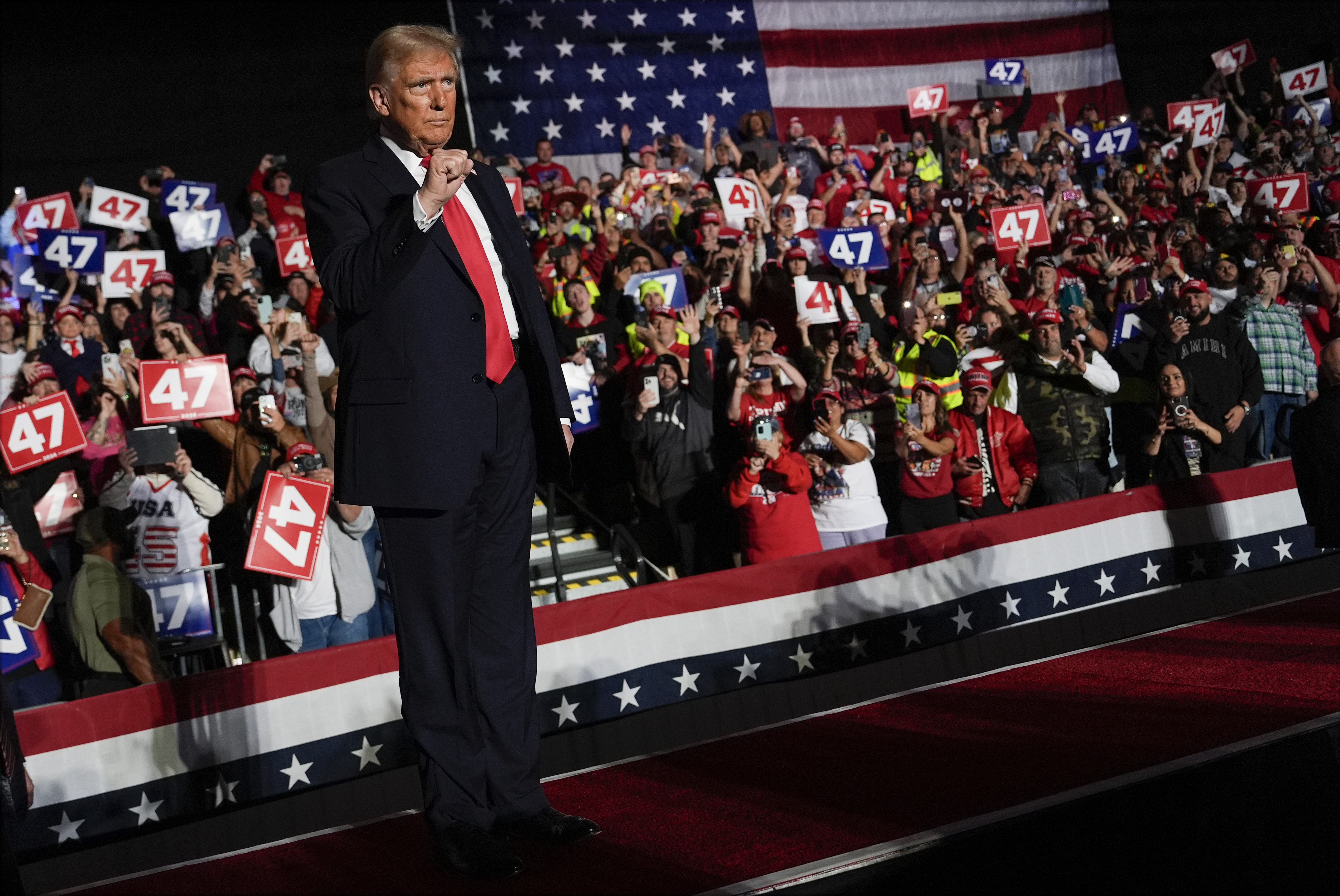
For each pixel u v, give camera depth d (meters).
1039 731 2.97
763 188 9.16
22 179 9.62
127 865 3.98
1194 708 3.07
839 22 11.67
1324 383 4.39
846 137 11.35
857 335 6.99
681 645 4.89
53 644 5.45
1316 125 12.54
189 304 8.38
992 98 12.19
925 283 8.09
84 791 3.89
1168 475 6.71
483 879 2.22
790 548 6.04
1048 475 6.64
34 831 3.81
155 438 5.58
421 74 2.25
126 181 9.92
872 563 5.25
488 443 2.33
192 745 4.06
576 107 10.64
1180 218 10.45
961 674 5.36
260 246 9.06
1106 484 6.67
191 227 8.45
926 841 2.21
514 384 2.40
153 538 5.67
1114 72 12.73
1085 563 5.61
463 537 2.35
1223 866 2.50
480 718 2.45
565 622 4.71
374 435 2.24
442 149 2.12
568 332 7.48
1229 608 5.89
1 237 8.44
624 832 2.46
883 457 6.94
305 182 2.32
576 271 7.72
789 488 6.07
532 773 2.49
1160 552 5.77
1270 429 7.36
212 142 10.13
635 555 6.57
